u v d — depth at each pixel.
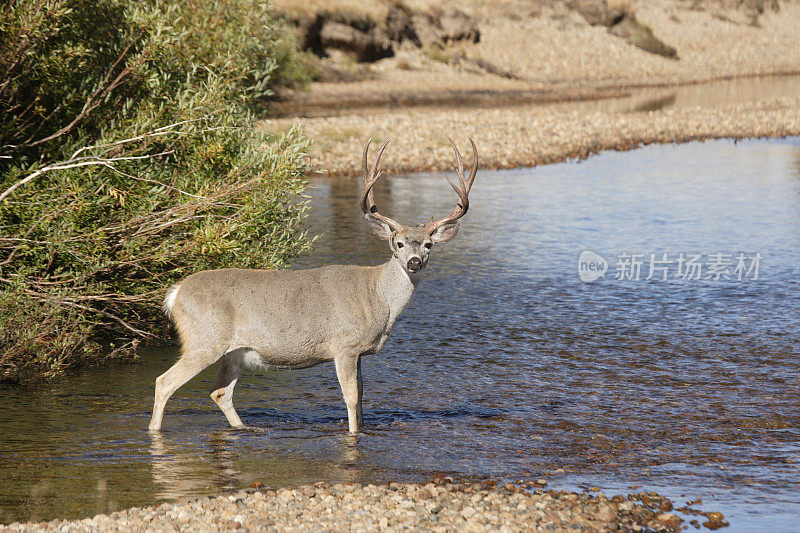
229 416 13.45
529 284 23.17
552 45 100.56
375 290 13.21
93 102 17.16
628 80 93.44
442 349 17.78
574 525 9.98
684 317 20.12
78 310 16.02
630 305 21.19
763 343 18.11
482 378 16.00
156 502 10.62
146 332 16.81
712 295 21.98
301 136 17.16
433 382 15.77
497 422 13.74
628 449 12.65
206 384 15.55
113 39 18.05
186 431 13.16
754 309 20.72
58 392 14.75
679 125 57.16
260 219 17.19
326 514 10.16
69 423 13.33
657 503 10.75
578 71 95.56
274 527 9.76
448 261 25.77
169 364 16.33
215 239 15.76
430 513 10.22
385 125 51.84
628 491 11.19
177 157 17.41
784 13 130.00
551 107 68.81
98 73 17.52
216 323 12.80
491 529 9.74
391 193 36.62
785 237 28.38
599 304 21.28
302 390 15.43
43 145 16.77
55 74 16.16
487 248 27.38
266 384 15.75
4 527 9.68
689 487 11.33
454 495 10.80
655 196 35.94
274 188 16.42
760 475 11.73
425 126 52.12
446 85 80.56
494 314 20.39
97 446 12.46
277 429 13.37
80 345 16.02
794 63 110.56
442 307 20.95
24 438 12.67
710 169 42.59
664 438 13.08
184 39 18.86
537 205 34.31
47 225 15.25
